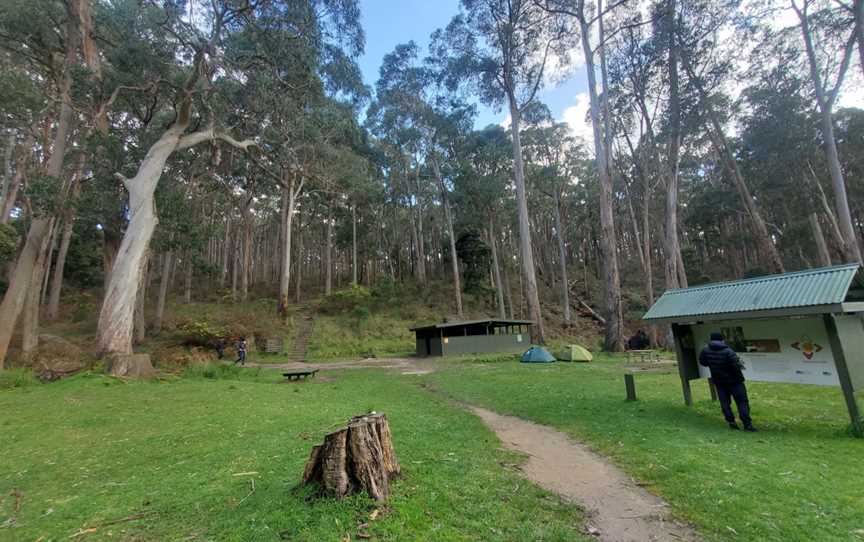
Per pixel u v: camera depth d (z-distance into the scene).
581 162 39.66
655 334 24.41
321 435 5.77
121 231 23.05
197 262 31.41
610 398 8.77
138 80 17.83
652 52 21.70
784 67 21.47
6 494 3.94
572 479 4.23
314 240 56.16
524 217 24.19
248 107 20.47
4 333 13.84
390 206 46.94
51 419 7.29
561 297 44.62
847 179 27.69
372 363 22.33
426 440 5.50
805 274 6.04
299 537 2.77
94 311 28.98
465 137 34.75
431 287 42.72
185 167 26.44
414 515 3.08
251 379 14.72
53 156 15.74
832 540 2.80
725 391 6.04
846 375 5.49
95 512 3.43
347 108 27.50
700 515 3.31
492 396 9.97
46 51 16.84
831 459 4.42
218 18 16.05
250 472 4.26
